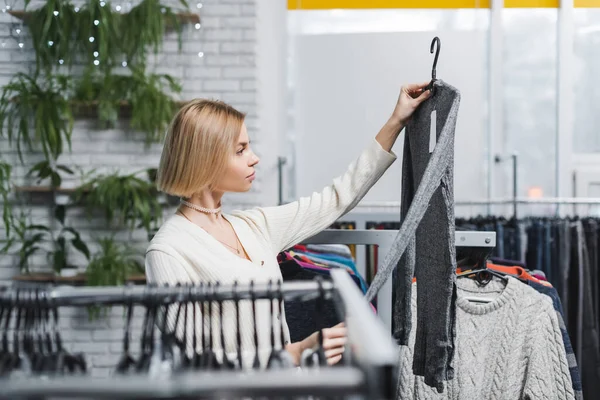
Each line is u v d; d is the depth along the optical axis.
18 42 3.84
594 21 4.25
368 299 1.17
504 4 4.24
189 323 1.28
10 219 3.86
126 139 3.88
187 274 1.43
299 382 0.63
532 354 1.67
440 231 1.35
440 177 1.25
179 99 3.86
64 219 3.88
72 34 3.72
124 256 3.77
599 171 4.21
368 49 4.25
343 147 4.27
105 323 3.82
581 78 4.27
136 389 0.62
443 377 1.38
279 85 4.22
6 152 3.86
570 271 3.08
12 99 3.65
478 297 1.82
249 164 1.58
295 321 1.91
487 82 4.26
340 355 1.14
